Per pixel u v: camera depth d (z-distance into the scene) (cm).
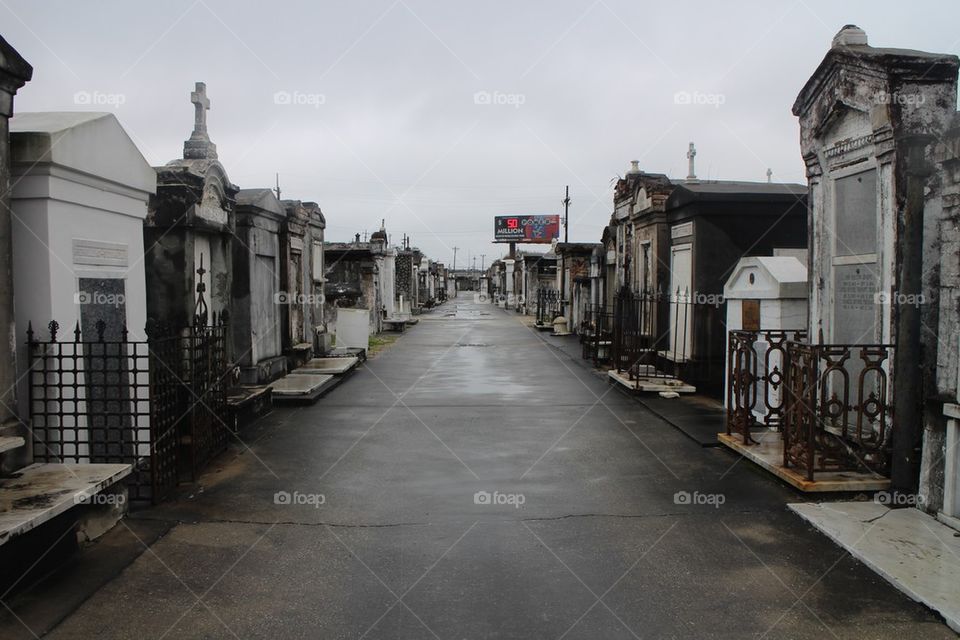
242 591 459
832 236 767
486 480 722
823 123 753
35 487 498
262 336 1267
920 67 629
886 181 646
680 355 1371
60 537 496
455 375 1553
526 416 1070
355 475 739
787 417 706
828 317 777
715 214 1261
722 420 1002
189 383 715
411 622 420
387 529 576
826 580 476
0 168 520
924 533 541
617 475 737
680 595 455
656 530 572
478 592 459
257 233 1226
